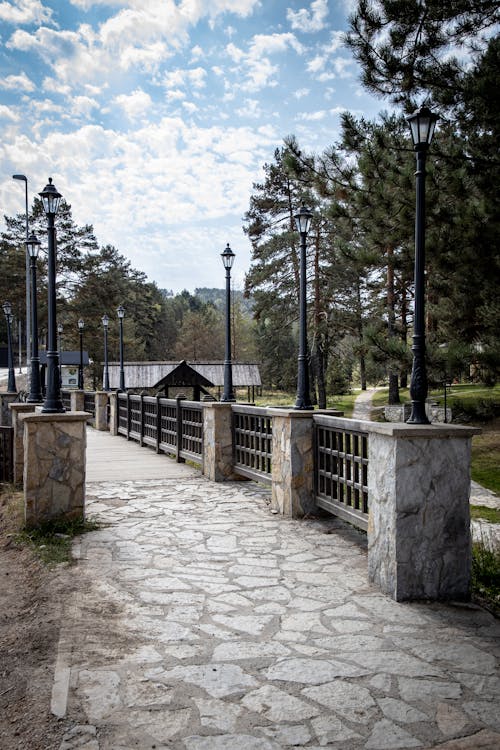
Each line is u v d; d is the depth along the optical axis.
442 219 9.41
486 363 9.78
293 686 3.01
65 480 6.64
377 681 3.06
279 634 3.66
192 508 7.45
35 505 6.51
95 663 3.27
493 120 9.03
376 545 4.56
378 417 26.69
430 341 10.95
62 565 5.12
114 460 12.12
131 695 2.92
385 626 3.79
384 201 10.27
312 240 29.20
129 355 59.25
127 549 5.60
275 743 2.53
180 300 98.69
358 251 11.83
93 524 6.52
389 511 4.34
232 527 6.44
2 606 4.41
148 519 6.84
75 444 6.70
